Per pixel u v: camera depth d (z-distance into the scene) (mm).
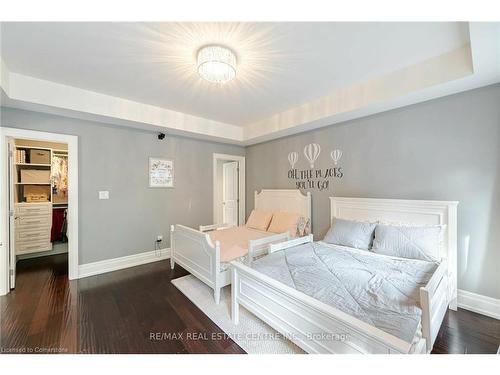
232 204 5102
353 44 1771
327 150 3291
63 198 4281
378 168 2750
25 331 1800
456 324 1884
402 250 2168
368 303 1336
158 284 2709
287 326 1469
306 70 2184
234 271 1894
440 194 2281
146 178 3553
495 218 1986
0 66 1909
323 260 2053
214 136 3877
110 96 2795
